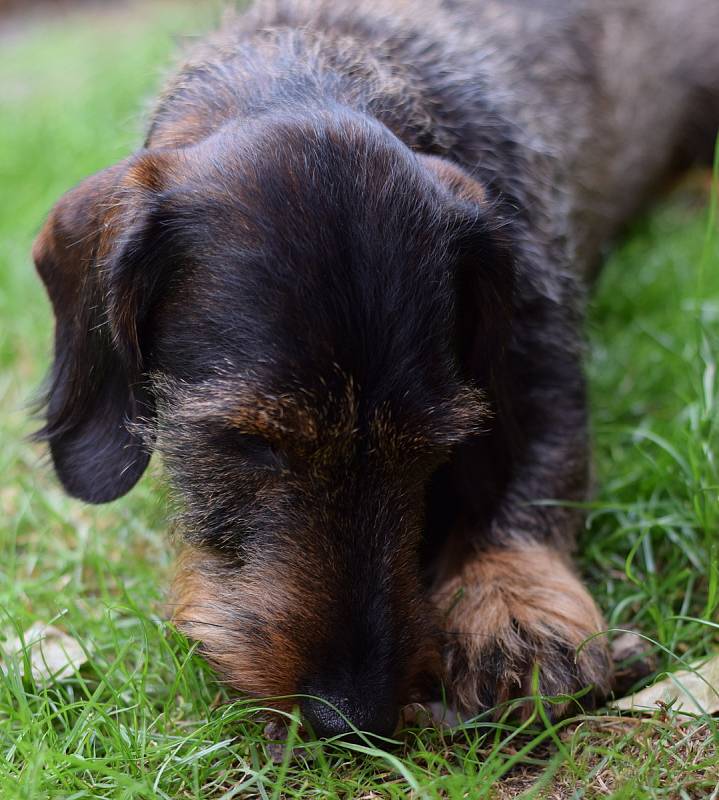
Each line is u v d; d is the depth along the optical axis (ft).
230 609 1.83
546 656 1.94
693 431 2.26
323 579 1.76
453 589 2.06
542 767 1.82
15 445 2.57
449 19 2.34
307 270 1.77
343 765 1.81
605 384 2.64
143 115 2.38
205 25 2.51
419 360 1.79
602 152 2.71
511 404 2.07
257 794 1.80
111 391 2.00
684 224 3.46
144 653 1.96
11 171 4.07
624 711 1.90
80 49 6.94
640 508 2.20
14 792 1.72
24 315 3.07
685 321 2.74
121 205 1.90
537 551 2.09
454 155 2.15
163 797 1.75
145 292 1.88
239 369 1.78
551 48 2.53
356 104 2.03
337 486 1.77
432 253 1.83
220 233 1.81
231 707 1.83
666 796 1.73
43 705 1.88
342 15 2.24
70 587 2.18
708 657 1.93
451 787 1.71
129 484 1.99
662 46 2.90
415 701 1.84
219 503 1.83
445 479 2.09
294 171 1.81
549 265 2.20
